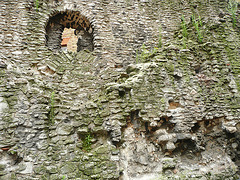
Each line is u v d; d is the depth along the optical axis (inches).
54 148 137.5
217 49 188.9
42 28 197.9
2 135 129.1
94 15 217.0
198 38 199.2
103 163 135.3
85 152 142.4
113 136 142.4
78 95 167.6
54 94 161.0
